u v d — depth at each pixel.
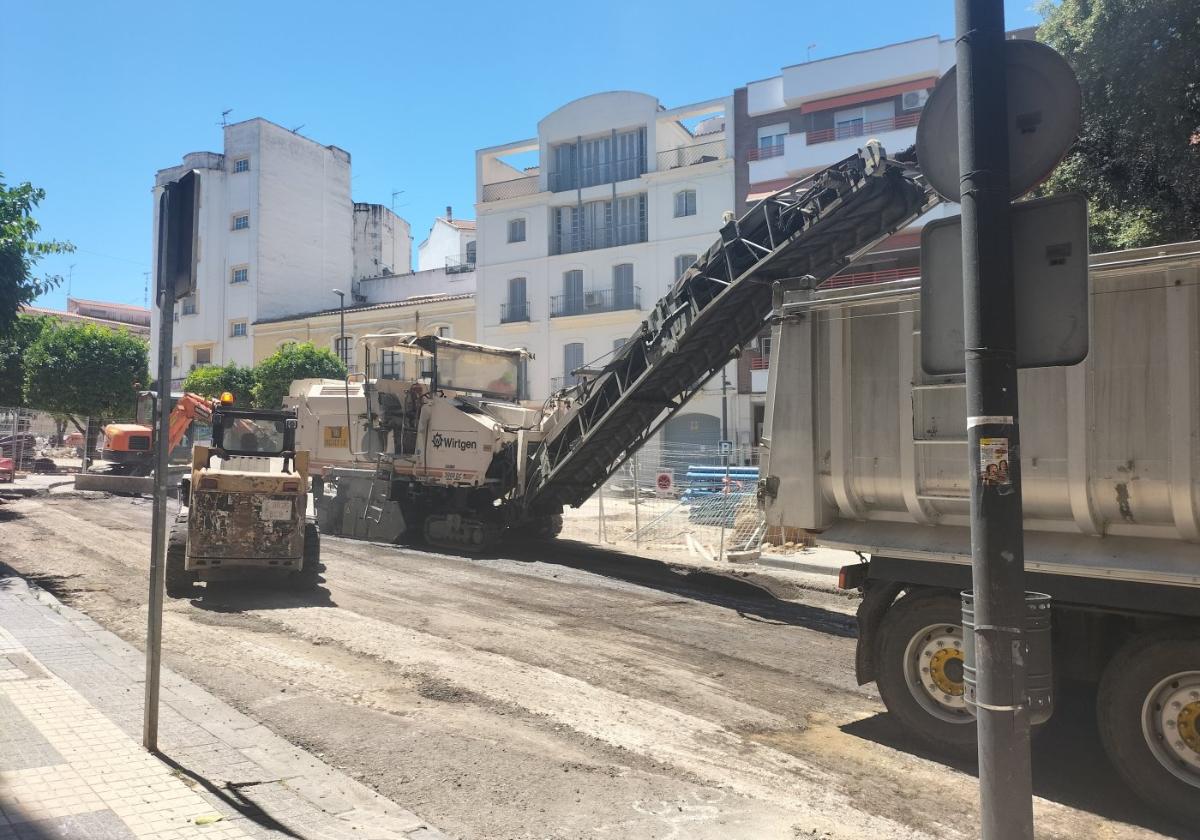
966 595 3.07
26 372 37.50
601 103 35.81
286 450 10.92
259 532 9.79
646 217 34.88
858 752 5.48
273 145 48.84
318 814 4.06
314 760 4.95
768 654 7.91
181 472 22.81
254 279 47.72
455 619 9.01
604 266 35.31
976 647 2.92
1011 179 3.01
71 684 5.95
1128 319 4.86
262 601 9.59
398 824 4.09
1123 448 4.82
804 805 4.63
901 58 28.48
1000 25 3.00
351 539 15.63
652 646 8.10
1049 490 5.08
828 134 29.58
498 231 37.94
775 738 5.71
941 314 3.24
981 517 2.90
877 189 9.94
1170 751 4.58
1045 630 2.99
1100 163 11.08
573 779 4.88
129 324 94.62
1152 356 4.77
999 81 2.97
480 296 38.19
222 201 48.97
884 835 4.28
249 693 6.23
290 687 6.44
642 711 6.16
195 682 6.41
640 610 9.78
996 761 2.85
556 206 36.84
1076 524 5.07
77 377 37.03
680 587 11.31
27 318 18.66
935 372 3.24
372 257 56.03
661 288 33.97
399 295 50.91
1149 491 4.73
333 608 9.36
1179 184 10.38
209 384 41.25
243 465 10.52
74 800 4.00
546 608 9.76
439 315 39.97
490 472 14.30
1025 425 5.18
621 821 4.35
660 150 35.16
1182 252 4.65
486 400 15.66
